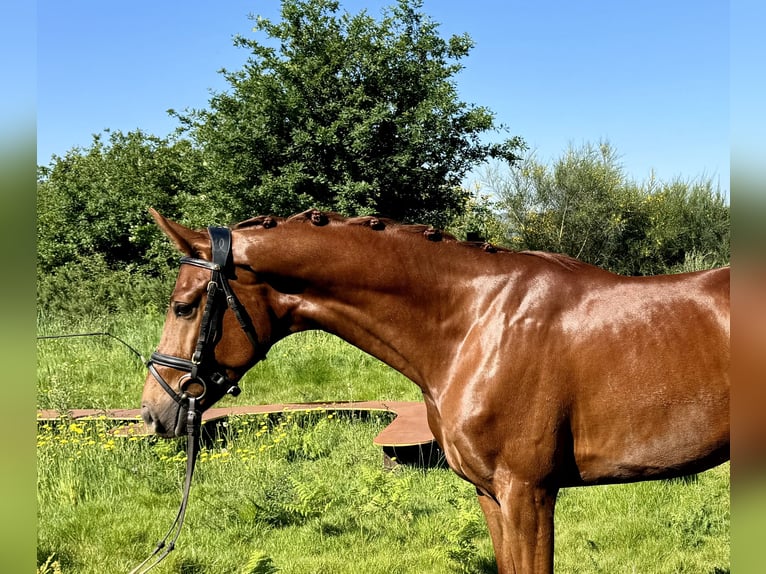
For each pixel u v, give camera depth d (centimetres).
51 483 477
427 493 460
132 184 2069
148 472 497
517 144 1828
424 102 1681
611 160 2342
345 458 543
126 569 349
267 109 1658
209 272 218
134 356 925
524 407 209
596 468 215
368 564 354
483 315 218
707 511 400
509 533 213
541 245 2344
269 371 861
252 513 419
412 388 798
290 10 1706
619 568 348
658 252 2316
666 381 205
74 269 1581
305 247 223
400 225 233
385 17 1759
